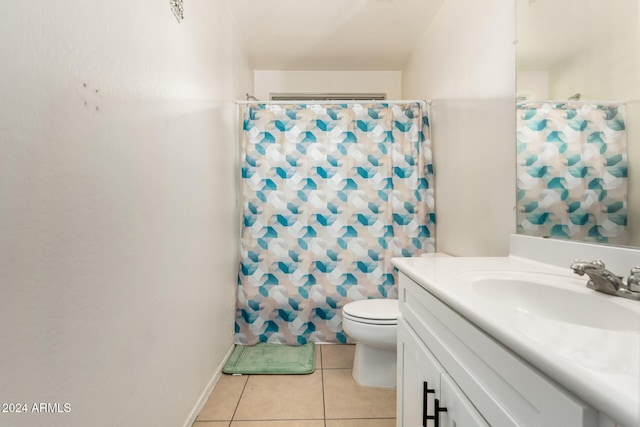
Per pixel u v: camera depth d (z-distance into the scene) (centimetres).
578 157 103
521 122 129
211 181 177
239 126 239
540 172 119
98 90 83
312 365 199
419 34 249
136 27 102
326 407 161
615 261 88
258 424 148
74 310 74
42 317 66
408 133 229
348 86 317
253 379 187
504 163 141
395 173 227
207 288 169
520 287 93
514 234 131
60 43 71
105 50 86
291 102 228
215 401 166
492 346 61
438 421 83
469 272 101
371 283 227
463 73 179
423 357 95
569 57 106
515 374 54
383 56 288
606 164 93
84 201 78
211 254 176
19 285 61
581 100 101
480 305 66
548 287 88
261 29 243
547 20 115
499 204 145
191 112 148
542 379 48
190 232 146
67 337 72
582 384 39
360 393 173
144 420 105
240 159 241
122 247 93
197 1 156
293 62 299
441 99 212
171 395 126
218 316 189
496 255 148
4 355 58
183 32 139
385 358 179
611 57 91
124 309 94
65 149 72
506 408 57
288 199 228
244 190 227
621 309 71
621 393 35
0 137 57
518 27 131
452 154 195
